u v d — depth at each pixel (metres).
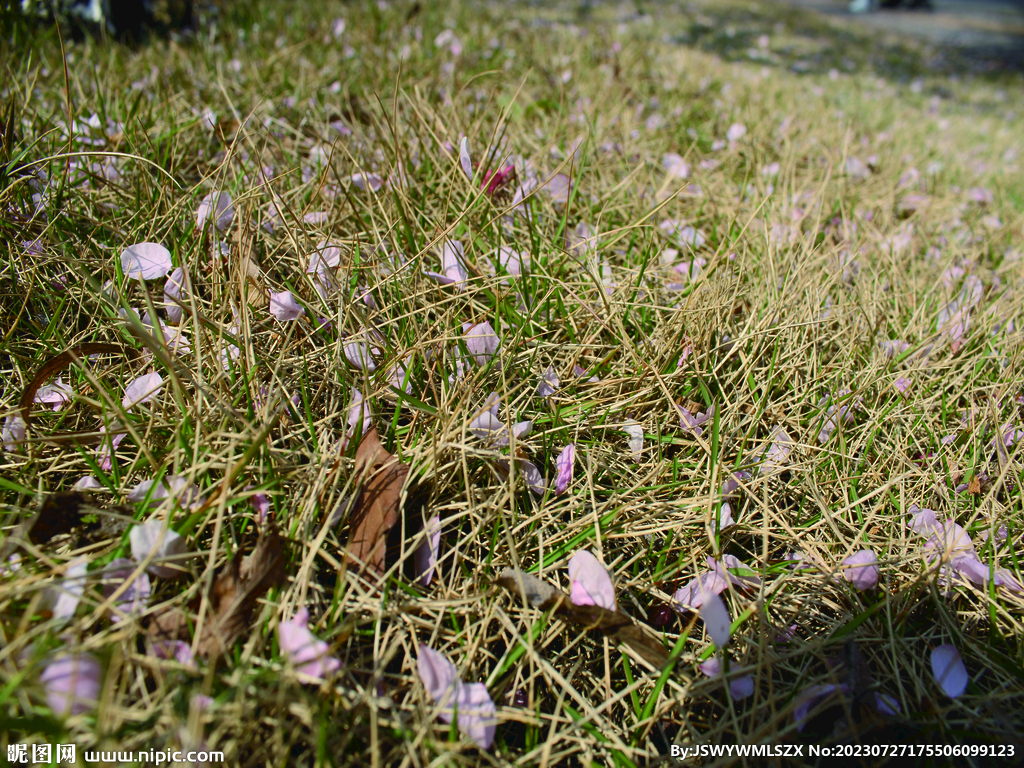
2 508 0.22
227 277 0.29
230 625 0.20
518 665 0.22
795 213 0.42
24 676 0.18
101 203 0.34
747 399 0.30
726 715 0.22
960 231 0.51
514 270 0.33
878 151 0.65
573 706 0.23
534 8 1.33
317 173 0.37
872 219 0.48
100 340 0.28
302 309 0.28
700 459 0.28
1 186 0.30
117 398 0.26
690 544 0.26
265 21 0.72
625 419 0.29
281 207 0.31
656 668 0.23
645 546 0.26
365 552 0.23
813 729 0.22
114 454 0.24
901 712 0.22
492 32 0.85
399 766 0.20
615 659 0.24
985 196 0.56
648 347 0.30
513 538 0.25
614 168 0.46
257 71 0.53
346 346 0.28
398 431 0.27
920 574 0.25
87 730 0.19
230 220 0.30
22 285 0.29
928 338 0.35
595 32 0.93
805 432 0.30
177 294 0.28
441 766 0.20
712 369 0.31
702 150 0.55
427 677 0.20
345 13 0.82
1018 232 0.52
